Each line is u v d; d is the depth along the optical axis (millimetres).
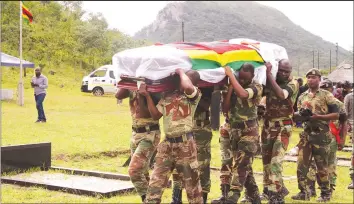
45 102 25562
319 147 7543
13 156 8969
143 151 6414
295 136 16453
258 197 6992
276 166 6992
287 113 7039
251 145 6605
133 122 6527
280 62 6996
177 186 6562
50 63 43438
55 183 8109
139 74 5699
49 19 53812
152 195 5719
